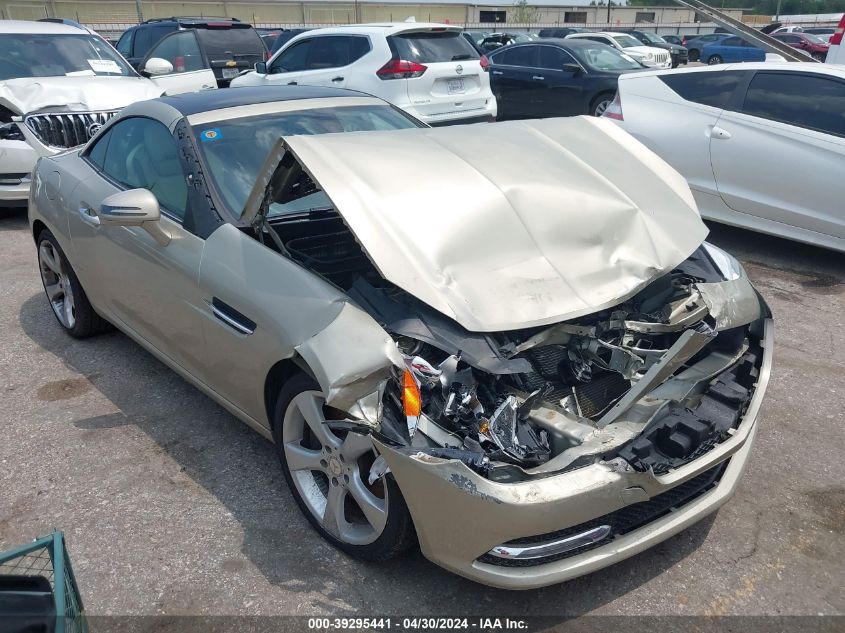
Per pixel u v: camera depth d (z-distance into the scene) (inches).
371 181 106.1
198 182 129.6
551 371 108.3
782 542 111.6
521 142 130.5
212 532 113.3
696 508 102.0
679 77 256.2
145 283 137.9
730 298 117.5
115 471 129.0
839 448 136.0
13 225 291.7
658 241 116.2
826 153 218.4
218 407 150.0
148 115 150.7
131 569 106.0
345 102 159.9
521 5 2212.1
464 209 106.8
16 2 1476.4
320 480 113.1
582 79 426.6
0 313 201.3
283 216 133.3
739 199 239.5
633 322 109.0
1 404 152.2
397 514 94.7
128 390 157.3
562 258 107.3
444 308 95.0
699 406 106.3
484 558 89.4
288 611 98.2
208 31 437.1
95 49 329.4
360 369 90.9
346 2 1916.8
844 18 351.9
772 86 233.0
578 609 98.9
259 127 143.6
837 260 239.9
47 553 80.7
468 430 91.0
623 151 137.7
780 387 158.7
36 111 273.4
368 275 118.6
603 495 88.2
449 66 336.8
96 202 152.9
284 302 105.9
